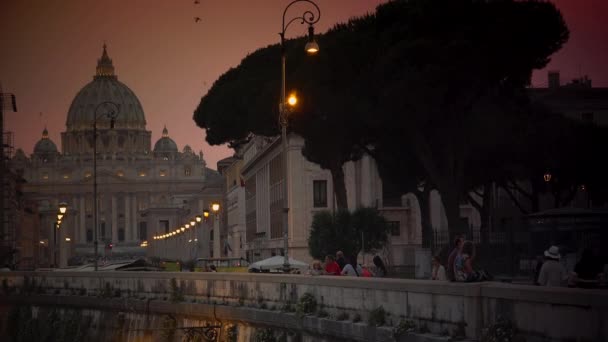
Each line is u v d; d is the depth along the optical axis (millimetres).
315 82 56406
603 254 48906
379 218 66938
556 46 51219
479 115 57250
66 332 61719
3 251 137250
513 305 19438
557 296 17891
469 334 20828
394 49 51719
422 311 23344
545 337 18344
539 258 34344
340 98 55156
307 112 57875
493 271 51219
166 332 47031
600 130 72250
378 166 66500
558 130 68938
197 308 43344
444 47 50344
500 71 51438
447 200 55969
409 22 52938
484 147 61031
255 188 134000
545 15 50438
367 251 66625
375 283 26125
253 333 37031
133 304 52500
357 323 26922
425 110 51062
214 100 78938
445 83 50438
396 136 58406
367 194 97188
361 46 54625
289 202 96625
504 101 59344
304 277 32344
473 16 51750
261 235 123625
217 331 40750
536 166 68562
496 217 96312
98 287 59531
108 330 56094
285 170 46906
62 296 63688
